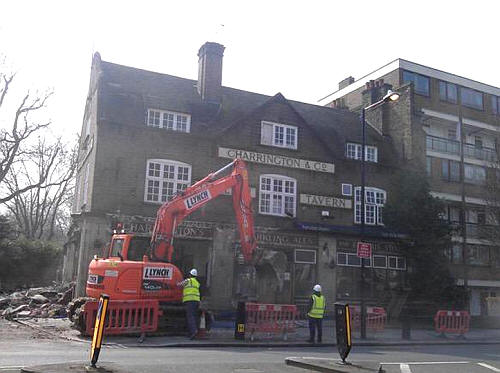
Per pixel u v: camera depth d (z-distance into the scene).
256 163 25.98
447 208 33.22
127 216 22.23
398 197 28.38
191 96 27.17
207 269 23.55
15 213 46.28
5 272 34.88
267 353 12.90
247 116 26.02
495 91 38.16
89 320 14.43
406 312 24.50
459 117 35.72
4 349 11.48
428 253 26.94
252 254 20.06
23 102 34.78
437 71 35.75
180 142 24.36
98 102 23.64
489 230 30.45
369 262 27.41
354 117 33.62
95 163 22.52
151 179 23.47
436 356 13.52
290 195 26.56
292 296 25.05
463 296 27.42
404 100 31.28
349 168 28.61
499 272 33.75
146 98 24.58
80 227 23.11
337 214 27.61
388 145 31.45
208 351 12.81
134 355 11.12
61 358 10.23
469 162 34.84
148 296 16.14
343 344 10.16
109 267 15.99
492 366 11.41
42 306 21.55
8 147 35.25
